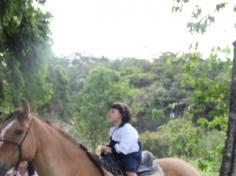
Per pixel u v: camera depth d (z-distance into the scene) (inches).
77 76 2532.0
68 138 218.7
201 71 313.6
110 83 1553.9
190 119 323.0
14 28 536.1
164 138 1040.8
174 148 319.6
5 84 597.0
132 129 227.5
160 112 328.8
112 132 231.9
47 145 208.4
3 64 595.5
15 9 446.3
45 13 599.5
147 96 1451.8
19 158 197.8
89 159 222.5
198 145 315.9
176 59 321.7
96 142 1512.1
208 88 310.8
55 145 211.0
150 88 1589.6
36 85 627.2
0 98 595.8
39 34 595.2
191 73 316.2
